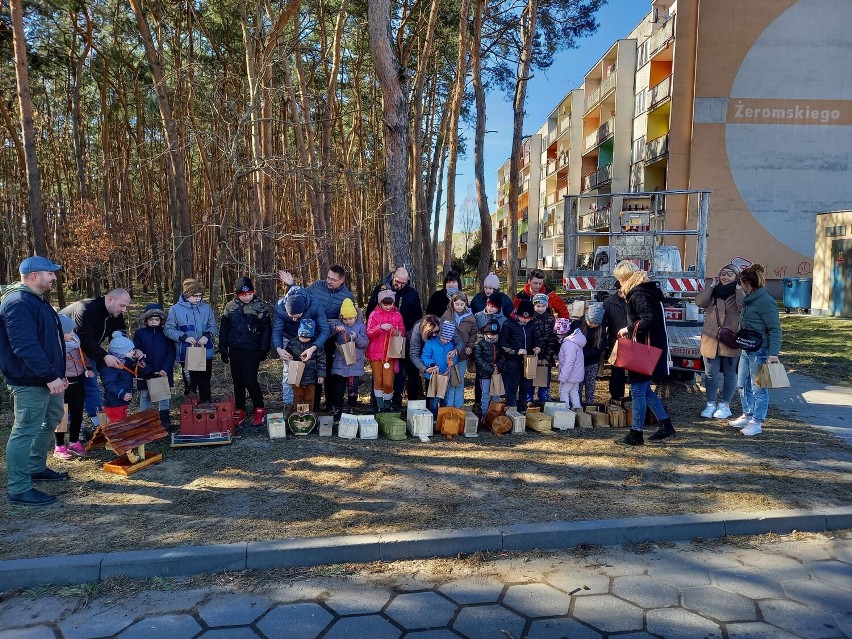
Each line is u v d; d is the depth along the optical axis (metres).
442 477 5.25
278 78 18.08
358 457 5.81
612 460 5.73
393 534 3.98
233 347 6.77
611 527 4.12
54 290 29.27
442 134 19.59
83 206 18.00
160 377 6.22
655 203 9.79
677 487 4.98
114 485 5.08
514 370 7.11
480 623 3.16
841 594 3.47
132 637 3.06
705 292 7.30
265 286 13.62
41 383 4.65
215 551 3.74
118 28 19.02
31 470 4.88
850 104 25.22
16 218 24.67
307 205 20.25
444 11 16.66
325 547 3.81
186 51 18.55
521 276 56.59
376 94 23.77
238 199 15.62
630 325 6.33
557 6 15.75
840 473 5.35
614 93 33.28
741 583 3.59
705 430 6.82
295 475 5.31
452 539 3.95
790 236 25.62
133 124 29.11
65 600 3.41
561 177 47.84
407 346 7.54
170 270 25.86
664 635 3.06
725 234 25.70
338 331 7.06
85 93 26.17
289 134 24.33
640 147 31.39
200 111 18.34
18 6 10.54
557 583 3.58
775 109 25.34
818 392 8.83
